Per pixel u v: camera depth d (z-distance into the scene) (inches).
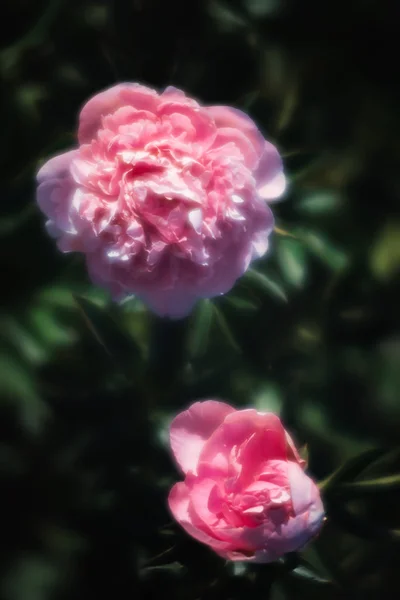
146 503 66.5
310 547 63.7
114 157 62.1
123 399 67.1
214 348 67.1
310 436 69.5
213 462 62.1
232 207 62.0
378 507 63.3
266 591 62.4
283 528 61.1
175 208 61.9
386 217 76.1
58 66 68.1
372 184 76.4
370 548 69.2
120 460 66.9
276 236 66.1
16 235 68.6
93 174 62.0
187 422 62.6
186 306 62.6
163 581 66.0
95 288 68.3
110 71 67.2
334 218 68.5
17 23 68.8
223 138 62.6
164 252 62.2
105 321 66.9
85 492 69.2
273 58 72.6
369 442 72.4
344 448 71.1
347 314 70.1
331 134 74.4
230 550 61.5
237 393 67.5
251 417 62.2
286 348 68.5
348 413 72.1
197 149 62.3
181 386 67.1
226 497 61.7
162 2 66.6
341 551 68.6
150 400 67.1
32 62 68.2
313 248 67.2
